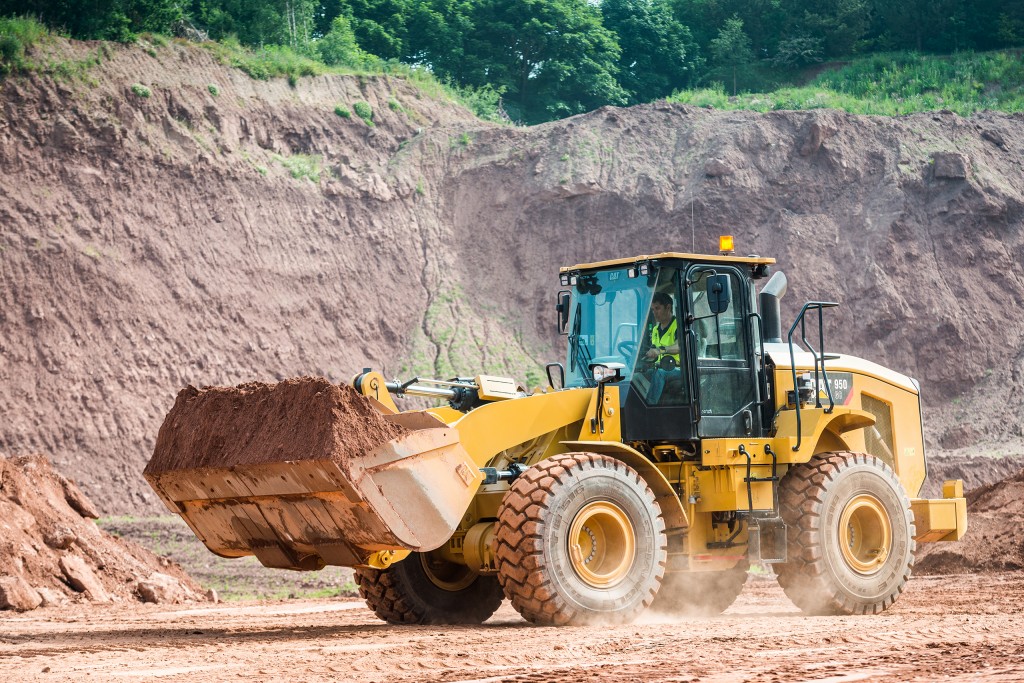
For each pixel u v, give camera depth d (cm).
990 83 5953
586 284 1159
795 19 7325
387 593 1120
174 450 1003
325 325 4050
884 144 4675
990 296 4275
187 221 4016
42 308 3550
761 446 1125
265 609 1483
